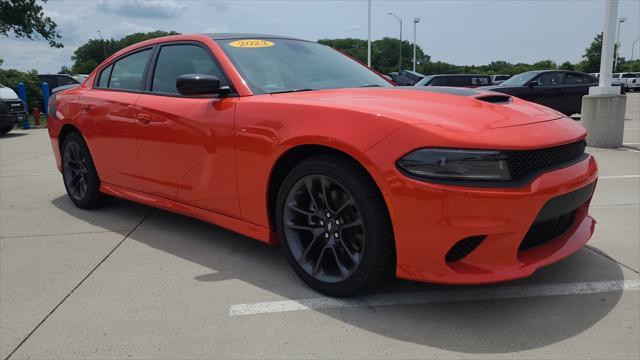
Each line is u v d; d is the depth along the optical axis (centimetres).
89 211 441
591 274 281
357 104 246
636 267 290
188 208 329
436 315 237
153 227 388
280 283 277
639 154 720
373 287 247
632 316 232
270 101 271
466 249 221
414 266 222
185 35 353
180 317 240
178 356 207
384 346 211
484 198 206
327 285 254
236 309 247
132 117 355
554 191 219
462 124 223
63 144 448
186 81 276
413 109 238
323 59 351
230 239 355
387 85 339
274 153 261
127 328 230
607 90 788
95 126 394
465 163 209
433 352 206
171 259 318
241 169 281
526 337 216
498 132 219
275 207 281
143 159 353
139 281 283
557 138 232
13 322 238
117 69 403
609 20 768
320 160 245
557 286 266
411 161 214
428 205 211
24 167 701
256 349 211
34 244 351
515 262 221
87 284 280
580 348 207
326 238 257
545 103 1296
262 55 326
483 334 219
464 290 263
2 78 1831
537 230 237
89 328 231
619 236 346
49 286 279
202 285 276
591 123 800
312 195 256
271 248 335
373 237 229
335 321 233
